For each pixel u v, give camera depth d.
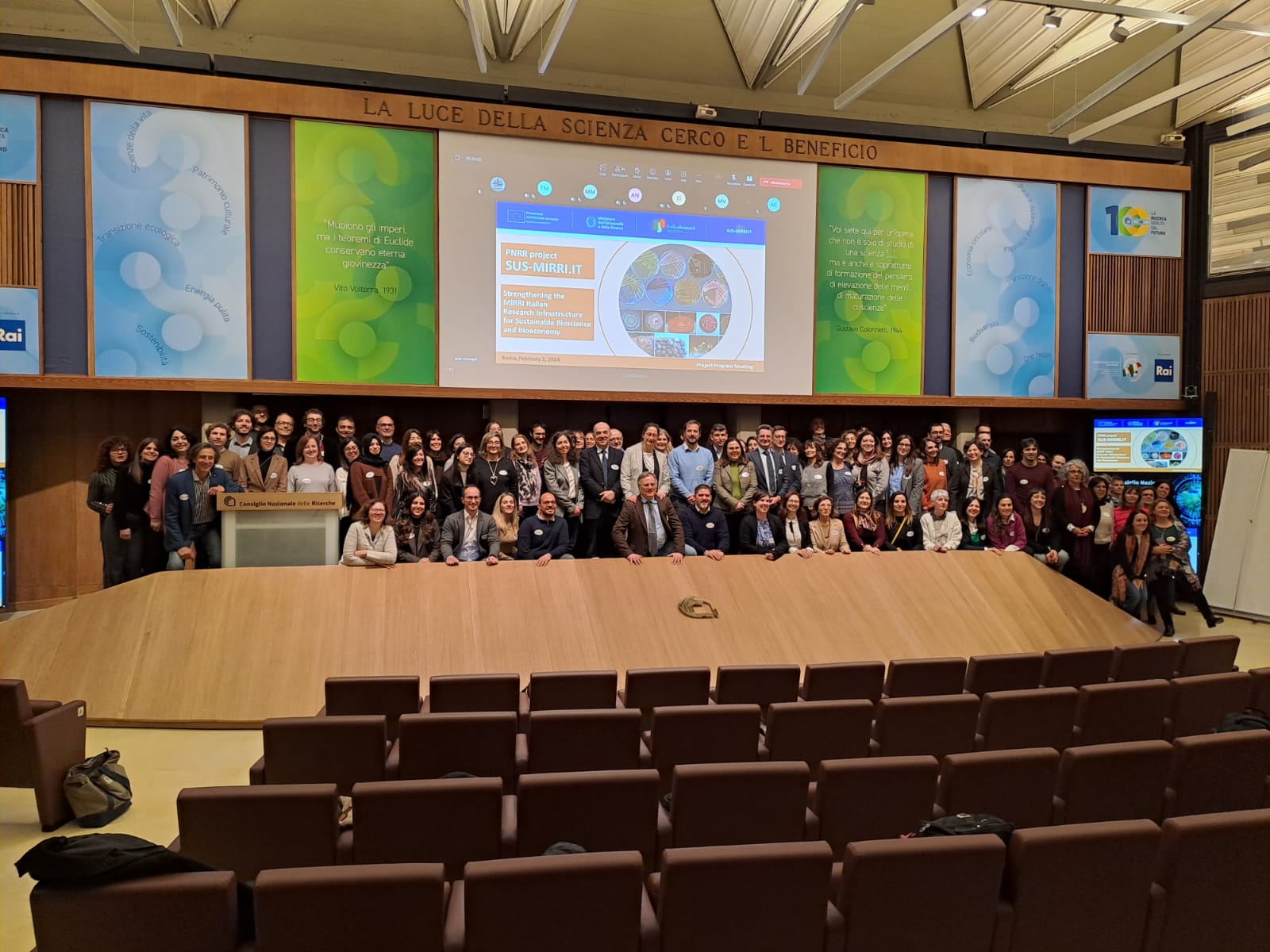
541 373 9.05
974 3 7.59
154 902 2.21
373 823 2.88
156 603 5.86
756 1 9.16
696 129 9.38
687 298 9.43
